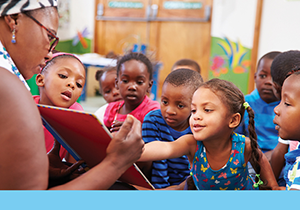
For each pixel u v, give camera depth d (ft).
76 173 2.59
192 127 2.83
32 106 1.72
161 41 16.66
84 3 16.71
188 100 3.44
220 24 15.61
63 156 3.59
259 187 3.25
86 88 14.65
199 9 15.92
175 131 3.71
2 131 1.62
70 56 3.40
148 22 16.65
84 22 16.89
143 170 3.62
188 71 3.67
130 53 4.81
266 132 5.02
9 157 1.62
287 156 2.81
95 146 2.11
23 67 2.40
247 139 3.06
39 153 1.68
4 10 2.12
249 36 15.19
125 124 1.85
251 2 14.98
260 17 14.94
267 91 4.96
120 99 5.69
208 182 3.05
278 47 14.82
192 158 3.17
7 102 1.63
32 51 2.31
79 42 16.94
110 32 17.04
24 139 1.62
